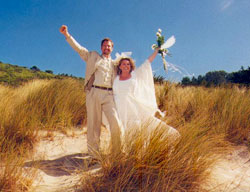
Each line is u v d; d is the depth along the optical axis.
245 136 3.48
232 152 3.11
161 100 5.05
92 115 3.01
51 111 4.12
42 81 6.27
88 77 3.07
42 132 3.67
